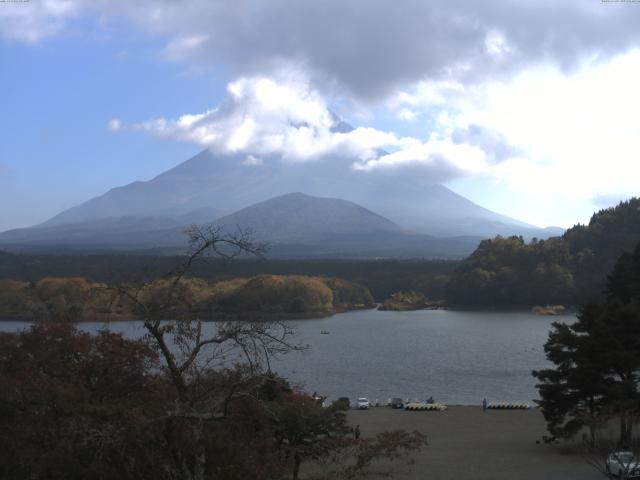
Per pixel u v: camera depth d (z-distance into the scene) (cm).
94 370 2961
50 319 3675
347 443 4097
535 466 5344
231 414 2794
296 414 3794
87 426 2481
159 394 2792
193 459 2542
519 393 10425
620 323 5697
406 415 8438
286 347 3005
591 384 5631
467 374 12188
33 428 2677
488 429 7331
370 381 11594
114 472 2481
